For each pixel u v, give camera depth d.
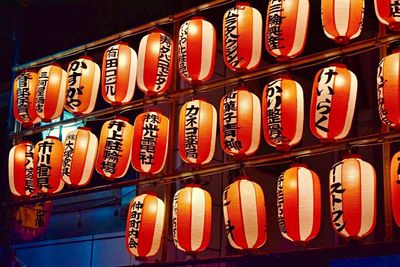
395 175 7.80
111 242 14.29
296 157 8.90
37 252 15.49
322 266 8.34
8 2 14.39
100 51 15.48
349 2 8.38
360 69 14.51
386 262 7.83
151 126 10.15
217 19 14.69
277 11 8.88
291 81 8.85
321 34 14.49
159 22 11.23
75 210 15.27
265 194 15.90
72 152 10.82
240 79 9.61
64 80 11.76
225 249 14.65
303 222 8.34
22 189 12.05
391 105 7.75
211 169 9.70
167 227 10.51
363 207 7.84
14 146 12.37
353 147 8.59
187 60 9.80
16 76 13.50
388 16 8.16
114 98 10.70
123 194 14.50
